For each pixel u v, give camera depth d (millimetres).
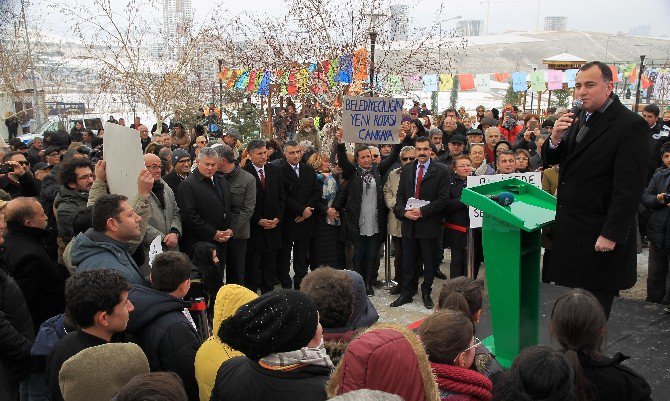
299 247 6953
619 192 3357
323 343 2354
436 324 2438
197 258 4746
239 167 6457
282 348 2104
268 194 6574
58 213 5105
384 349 1796
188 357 2984
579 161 3527
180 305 3197
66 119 22344
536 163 8320
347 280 2855
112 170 4410
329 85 10930
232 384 2225
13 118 21172
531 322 4199
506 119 13508
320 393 2102
